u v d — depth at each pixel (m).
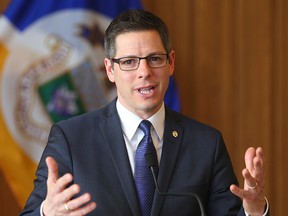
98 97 10.45
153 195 5.53
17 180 10.31
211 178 5.82
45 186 5.48
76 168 5.60
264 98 11.29
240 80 11.23
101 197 5.47
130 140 5.77
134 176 5.58
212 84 11.20
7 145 10.23
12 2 10.23
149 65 5.45
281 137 11.34
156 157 5.69
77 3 10.38
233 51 11.20
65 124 5.91
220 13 11.13
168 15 11.05
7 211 10.53
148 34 5.43
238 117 11.29
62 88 10.34
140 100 5.51
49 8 10.31
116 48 5.50
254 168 5.04
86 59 10.40
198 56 11.14
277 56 11.27
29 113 10.27
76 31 10.38
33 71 10.26
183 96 11.16
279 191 11.41
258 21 11.19
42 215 4.89
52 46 10.31
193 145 5.89
